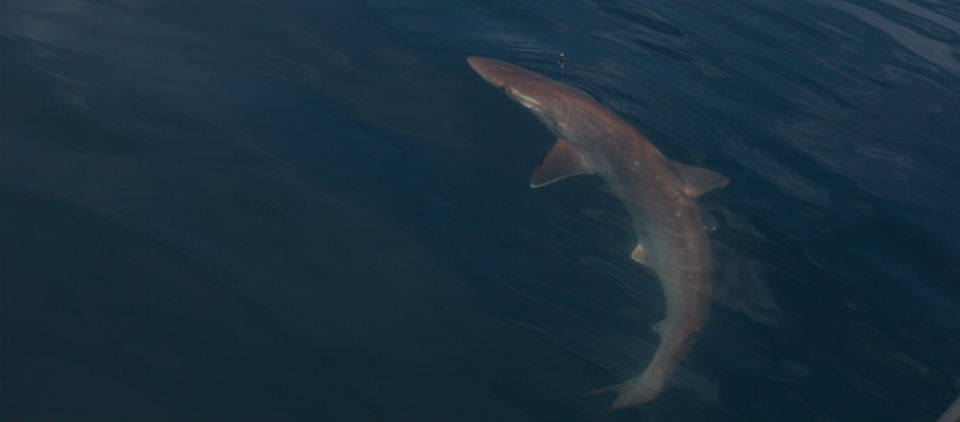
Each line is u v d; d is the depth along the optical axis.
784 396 4.58
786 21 9.85
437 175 6.04
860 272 5.59
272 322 4.48
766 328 5.02
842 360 4.85
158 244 4.86
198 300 4.53
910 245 5.92
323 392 4.13
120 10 7.69
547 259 5.38
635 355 4.71
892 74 8.77
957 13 11.01
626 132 6.28
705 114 7.44
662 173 5.85
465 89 7.31
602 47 8.53
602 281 5.25
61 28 7.15
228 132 6.08
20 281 4.38
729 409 4.47
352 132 6.37
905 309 5.29
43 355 4.00
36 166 5.28
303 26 8.00
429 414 4.13
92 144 5.62
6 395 3.75
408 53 7.83
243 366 4.18
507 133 6.74
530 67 7.92
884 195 6.50
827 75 8.55
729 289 5.29
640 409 4.39
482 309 4.89
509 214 5.75
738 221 5.95
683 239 5.38
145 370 4.05
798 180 6.59
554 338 4.76
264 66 7.14
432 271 5.11
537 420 4.23
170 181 5.43
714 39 9.07
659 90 7.75
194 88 6.59
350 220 5.40
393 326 4.63
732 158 6.80
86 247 4.71
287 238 5.14
